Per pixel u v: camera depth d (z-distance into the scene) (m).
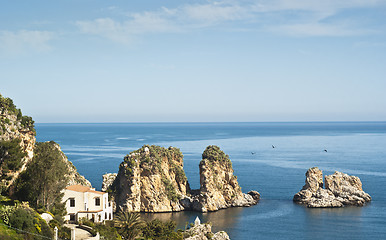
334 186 189.75
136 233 111.94
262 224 151.75
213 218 160.00
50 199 111.56
